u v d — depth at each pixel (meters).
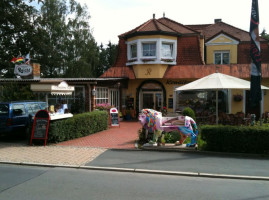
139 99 19.81
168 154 8.88
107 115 14.58
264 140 8.67
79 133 11.84
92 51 32.34
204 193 5.42
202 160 8.11
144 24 19.91
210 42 20.62
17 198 5.06
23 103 11.95
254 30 9.50
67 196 5.18
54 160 8.04
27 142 10.95
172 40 18.98
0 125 11.12
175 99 18.84
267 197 5.21
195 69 18.11
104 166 7.41
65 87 11.86
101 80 15.82
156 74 18.34
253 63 9.52
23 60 15.70
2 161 7.92
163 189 5.66
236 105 17.70
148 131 10.78
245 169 7.16
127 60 19.64
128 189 5.63
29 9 25.95
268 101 17.17
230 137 8.88
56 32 30.83
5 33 25.27
